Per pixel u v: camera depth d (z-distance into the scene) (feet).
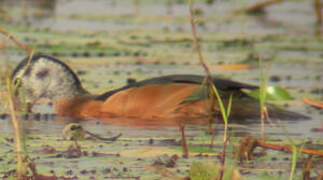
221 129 65.46
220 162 51.11
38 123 69.31
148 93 73.41
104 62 101.96
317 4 137.08
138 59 104.47
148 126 68.03
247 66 99.71
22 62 85.61
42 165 50.67
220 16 142.51
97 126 68.39
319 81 90.94
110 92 77.05
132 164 51.39
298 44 117.60
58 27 130.41
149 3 159.84
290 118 69.97
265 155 54.19
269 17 142.72
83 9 151.84
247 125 67.31
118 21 138.10
